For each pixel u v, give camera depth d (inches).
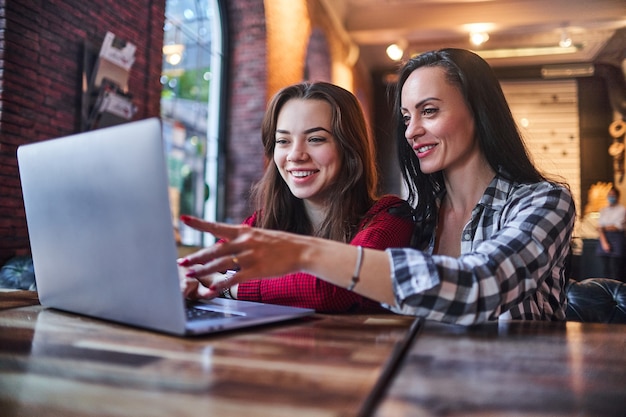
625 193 346.9
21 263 113.7
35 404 18.1
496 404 18.2
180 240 182.9
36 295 47.1
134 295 29.0
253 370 21.4
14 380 19.9
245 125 224.8
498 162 47.9
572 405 18.3
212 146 223.1
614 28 296.0
